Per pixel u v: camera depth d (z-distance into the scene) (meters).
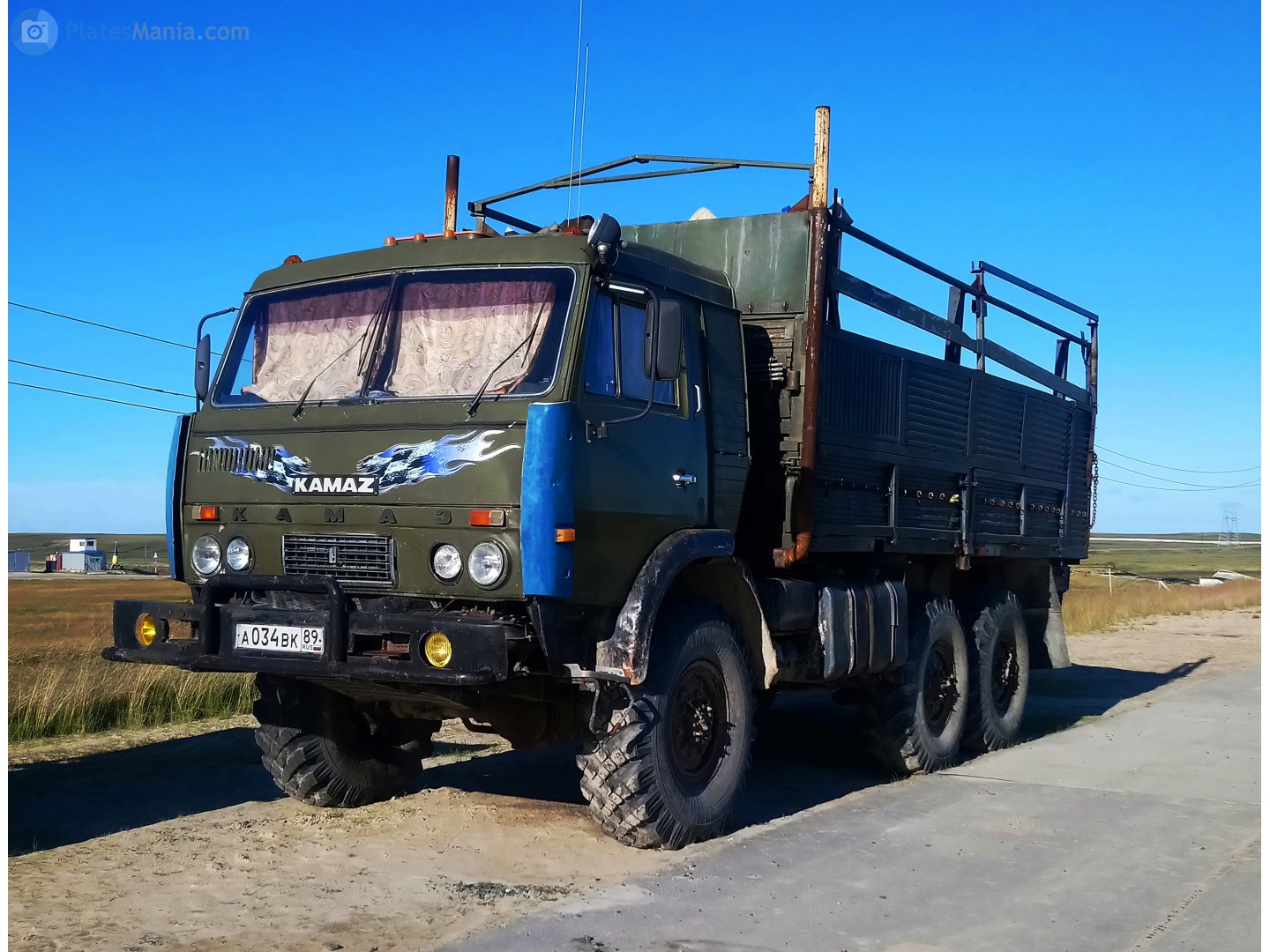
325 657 5.41
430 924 4.73
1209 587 42.19
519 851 5.95
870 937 4.64
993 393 9.98
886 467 8.32
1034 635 11.29
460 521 5.36
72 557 119.88
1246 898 5.23
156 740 9.26
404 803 7.10
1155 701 12.69
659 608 6.16
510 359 5.63
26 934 4.60
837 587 7.62
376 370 5.90
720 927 4.72
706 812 6.17
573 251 5.79
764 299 7.57
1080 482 12.01
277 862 5.70
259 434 6.00
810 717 11.52
